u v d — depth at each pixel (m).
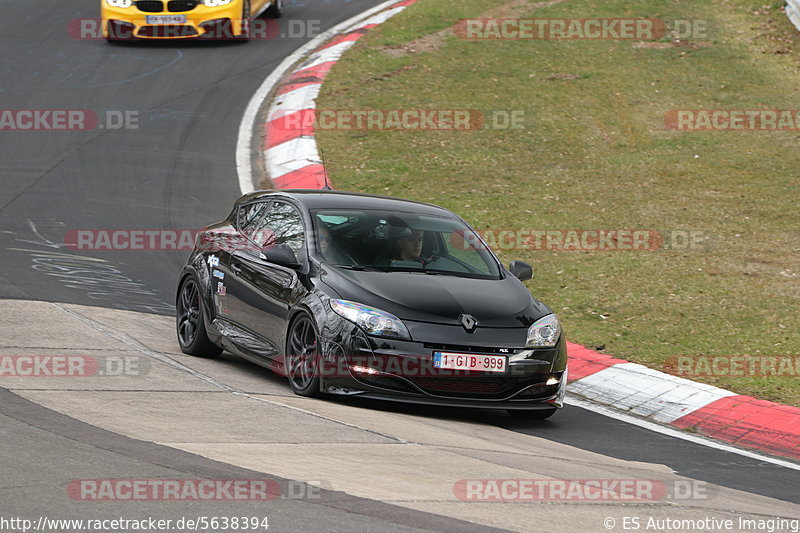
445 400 27.62
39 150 61.06
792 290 44.69
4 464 19.42
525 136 66.94
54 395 25.34
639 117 70.50
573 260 48.59
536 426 29.67
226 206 54.28
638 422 31.33
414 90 74.81
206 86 75.62
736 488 24.78
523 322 28.95
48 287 39.34
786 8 92.50
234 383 29.38
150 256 46.09
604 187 59.09
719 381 35.44
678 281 45.88
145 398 26.05
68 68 78.00
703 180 60.19
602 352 38.06
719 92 75.12
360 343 27.39
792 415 32.03
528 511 19.48
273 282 30.34
